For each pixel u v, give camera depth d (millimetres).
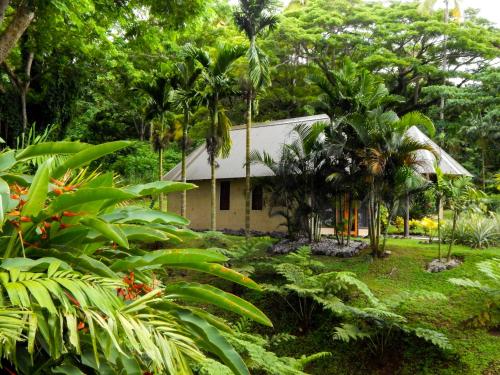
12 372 2002
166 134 17547
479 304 8586
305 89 31406
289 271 9375
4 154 2611
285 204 13547
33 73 18953
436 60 31984
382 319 7738
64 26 13062
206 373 3916
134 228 2633
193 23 11727
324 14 32094
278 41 30359
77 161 2414
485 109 25062
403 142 10891
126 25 12484
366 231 16609
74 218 2305
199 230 18469
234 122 29234
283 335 7879
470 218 13008
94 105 29000
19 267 2018
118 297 2279
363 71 12125
